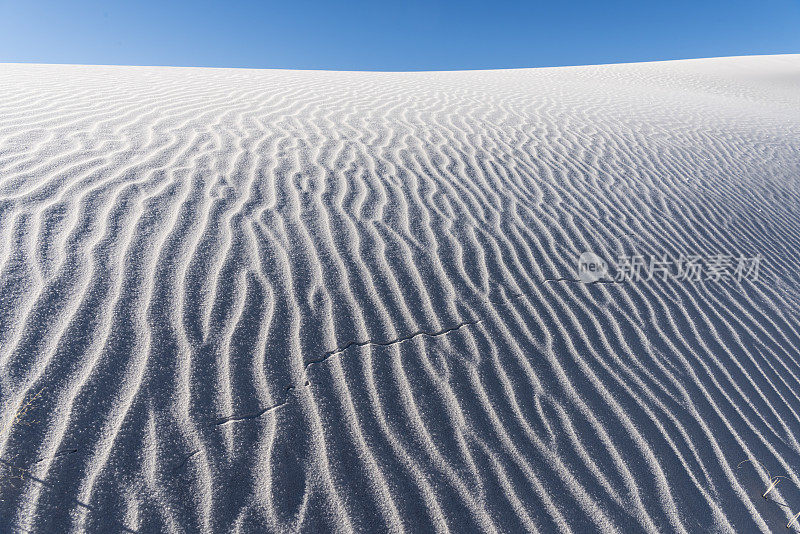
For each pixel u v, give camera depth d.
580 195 5.34
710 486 2.42
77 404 2.17
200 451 2.12
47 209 3.35
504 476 2.27
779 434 2.83
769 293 4.27
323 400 2.47
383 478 2.17
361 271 3.43
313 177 4.62
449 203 4.62
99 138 4.69
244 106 6.75
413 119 7.26
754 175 6.91
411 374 2.72
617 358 3.15
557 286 3.74
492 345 3.04
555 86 13.57
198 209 3.72
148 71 9.86
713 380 3.13
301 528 1.93
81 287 2.77
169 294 2.87
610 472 2.38
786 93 16.97
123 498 1.90
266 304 2.97
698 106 11.68
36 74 7.77
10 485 1.85
